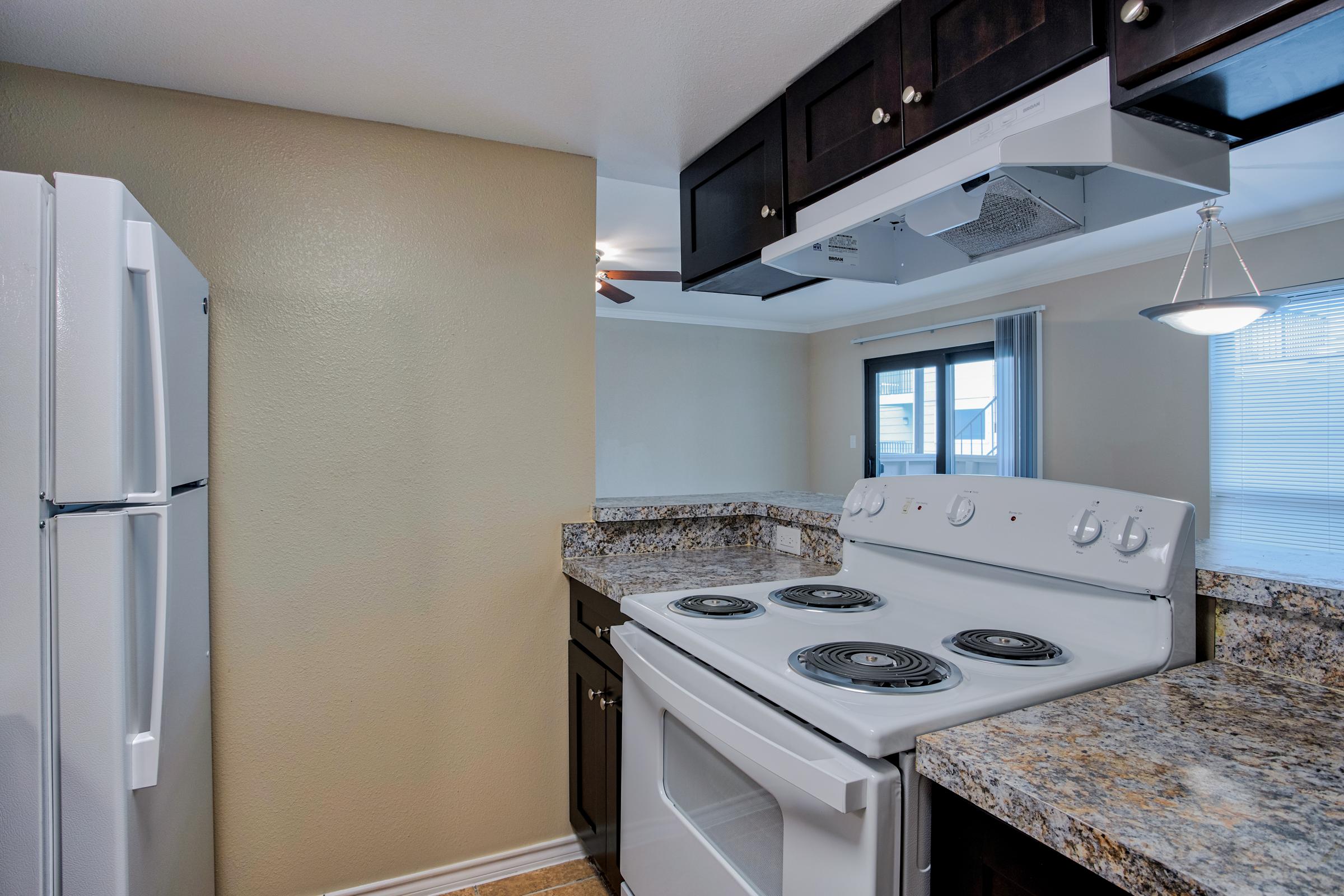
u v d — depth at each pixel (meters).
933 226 1.26
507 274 1.88
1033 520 1.18
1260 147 2.62
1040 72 1.02
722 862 1.06
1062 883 0.66
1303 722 0.80
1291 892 0.48
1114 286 4.30
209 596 1.52
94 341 0.95
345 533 1.71
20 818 0.91
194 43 1.38
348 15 1.29
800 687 0.90
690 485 6.51
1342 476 3.35
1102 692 0.90
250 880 1.63
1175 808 0.60
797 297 5.41
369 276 1.73
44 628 0.93
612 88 1.58
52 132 1.47
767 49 1.43
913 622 1.25
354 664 1.72
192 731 1.34
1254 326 3.67
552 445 1.93
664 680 1.14
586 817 1.81
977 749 0.72
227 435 1.59
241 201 1.61
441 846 1.82
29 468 0.92
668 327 6.44
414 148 1.77
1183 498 3.97
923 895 0.79
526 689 1.91
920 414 5.89
